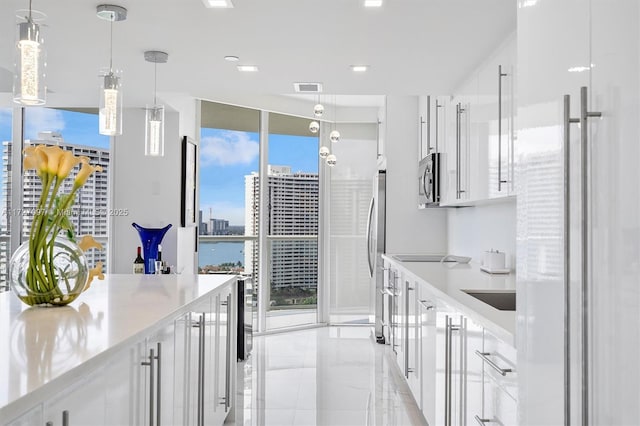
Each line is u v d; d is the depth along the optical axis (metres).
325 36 3.25
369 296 7.45
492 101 3.48
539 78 1.59
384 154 6.26
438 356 3.09
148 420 1.87
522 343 1.69
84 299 2.43
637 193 1.08
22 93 1.94
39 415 1.16
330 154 7.05
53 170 2.12
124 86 4.48
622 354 1.14
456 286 3.18
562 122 1.42
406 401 4.21
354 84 4.42
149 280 3.26
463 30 3.12
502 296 3.03
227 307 3.46
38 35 1.97
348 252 7.44
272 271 7.05
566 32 1.41
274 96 6.91
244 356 5.37
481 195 3.71
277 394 4.35
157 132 3.23
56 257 2.15
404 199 6.09
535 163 1.60
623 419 1.13
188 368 2.46
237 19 2.97
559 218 1.44
